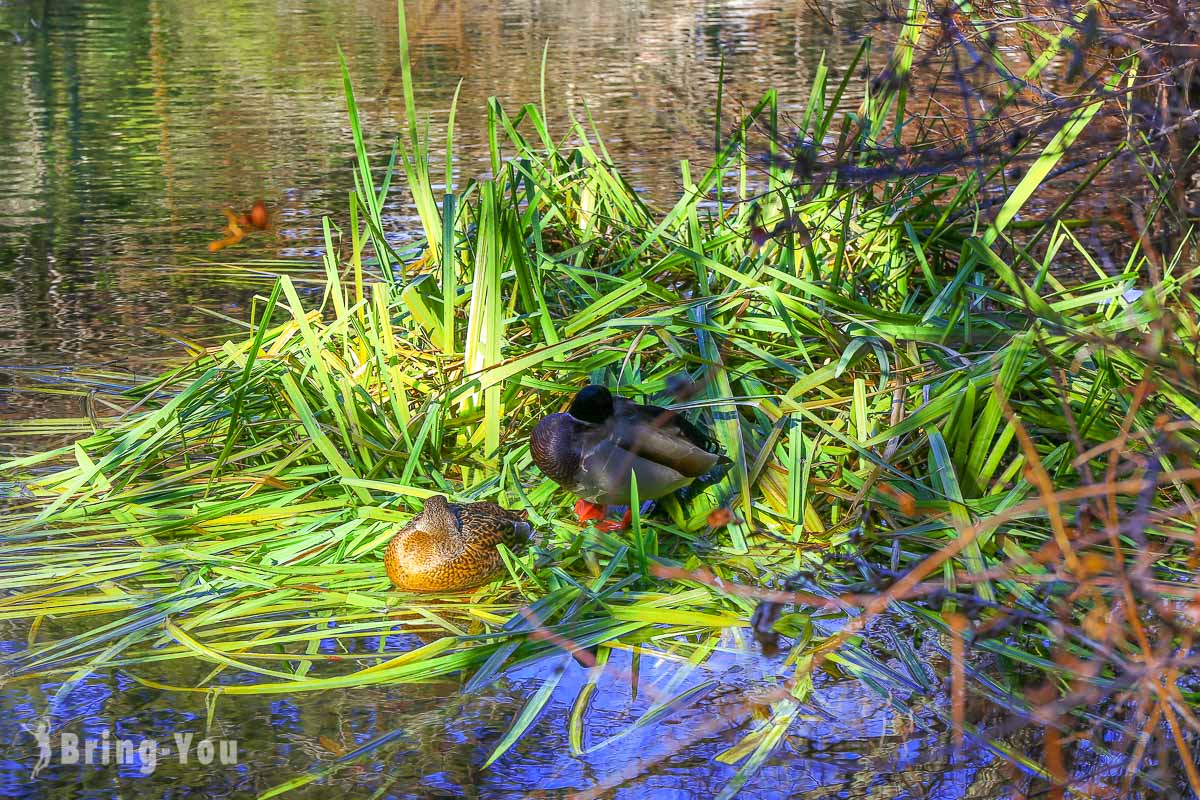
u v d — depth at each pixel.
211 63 19.64
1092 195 7.36
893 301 7.05
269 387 6.32
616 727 4.04
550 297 7.08
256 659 4.48
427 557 4.82
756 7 25.28
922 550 5.13
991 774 3.76
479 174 12.06
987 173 7.39
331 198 11.41
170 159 13.08
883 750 3.89
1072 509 5.03
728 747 3.93
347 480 5.48
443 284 6.42
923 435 5.59
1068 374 5.73
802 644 4.48
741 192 7.61
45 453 5.96
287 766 3.84
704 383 5.82
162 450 6.21
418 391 6.43
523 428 6.20
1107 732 3.98
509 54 20.09
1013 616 3.42
